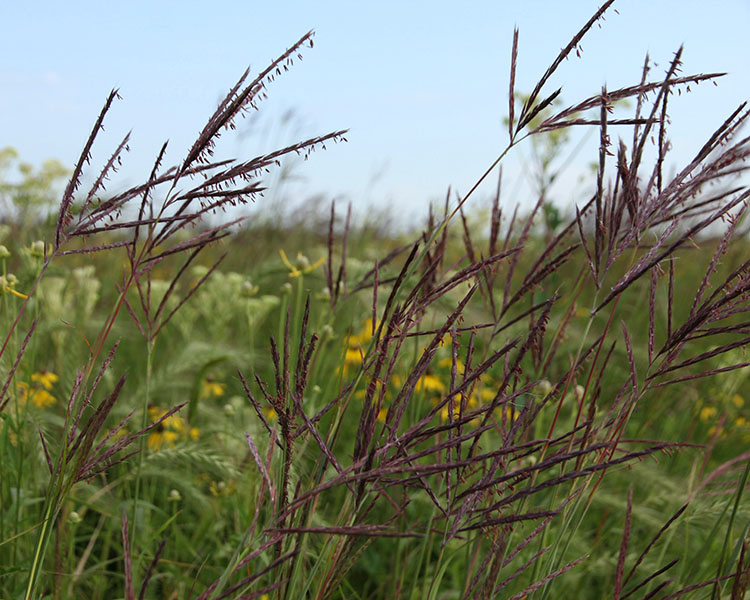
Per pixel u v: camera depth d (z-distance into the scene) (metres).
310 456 1.60
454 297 1.96
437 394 3.18
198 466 2.14
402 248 1.97
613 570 1.99
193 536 2.55
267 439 1.99
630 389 1.33
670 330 1.26
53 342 3.02
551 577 1.27
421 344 2.62
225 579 0.99
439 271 1.79
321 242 6.10
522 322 2.28
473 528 1.14
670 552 2.13
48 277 2.87
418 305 1.13
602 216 1.29
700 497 2.04
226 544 2.25
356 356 3.41
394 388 2.70
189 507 2.59
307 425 1.09
